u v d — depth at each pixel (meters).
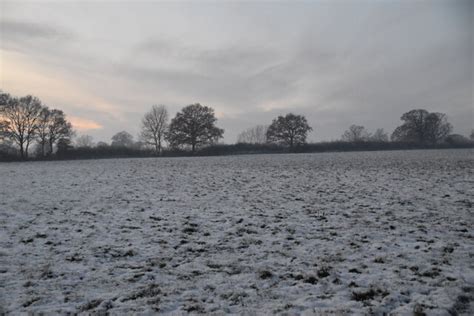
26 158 56.53
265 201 13.13
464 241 7.57
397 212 10.60
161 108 83.25
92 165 36.16
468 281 5.48
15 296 5.40
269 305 4.97
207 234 8.83
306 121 90.25
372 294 5.20
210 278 6.05
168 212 11.37
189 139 78.62
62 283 5.89
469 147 89.12
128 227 9.55
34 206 12.34
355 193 14.34
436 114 103.00
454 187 14.90
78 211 11.54
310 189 15.91
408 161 32.59
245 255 7.22
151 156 68.00
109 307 5.02
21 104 61.56
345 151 76.94
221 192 15.45
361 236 8.30
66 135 68.81
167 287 5.70
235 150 75.31
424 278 5.69
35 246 7.90
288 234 8.66
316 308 4.82
